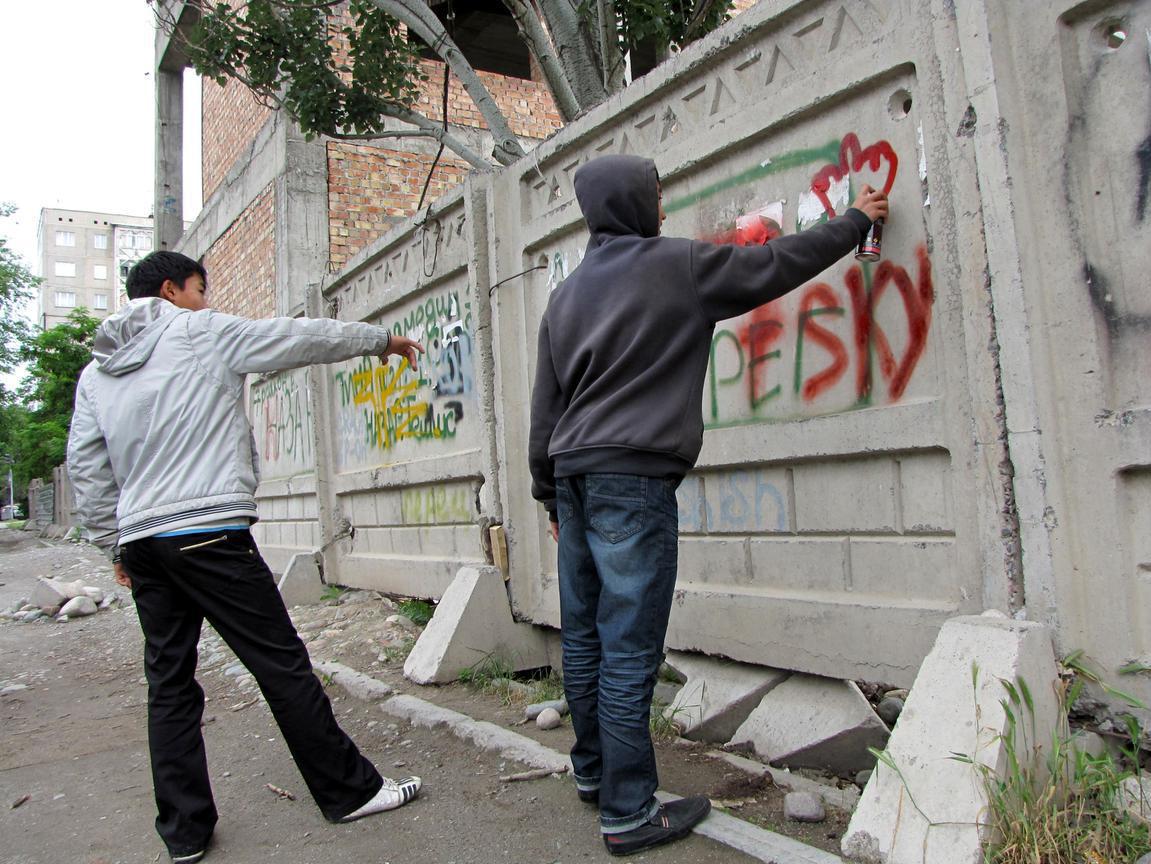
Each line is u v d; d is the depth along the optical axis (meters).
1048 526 2.22
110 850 2.72
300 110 7.03
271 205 10.77
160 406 2.62
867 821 2.11
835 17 2.84
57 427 28.12
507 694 3.92
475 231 4.68
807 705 3.01
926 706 2.18
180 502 2.56
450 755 3.29
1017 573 2.31
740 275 2.27
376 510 6.32
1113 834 1.91
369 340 2.88
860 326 2.81
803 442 2.96
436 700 3.95
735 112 3.19
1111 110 2.14
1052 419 2.23
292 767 3.33
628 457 2.27
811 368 2.98
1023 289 2.25
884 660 2.72
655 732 3.27
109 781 3.38
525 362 4.45
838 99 2.84
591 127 3.87
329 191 10.48
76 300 100.75
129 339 2.70
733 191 3.28
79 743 3.94
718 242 3.35
